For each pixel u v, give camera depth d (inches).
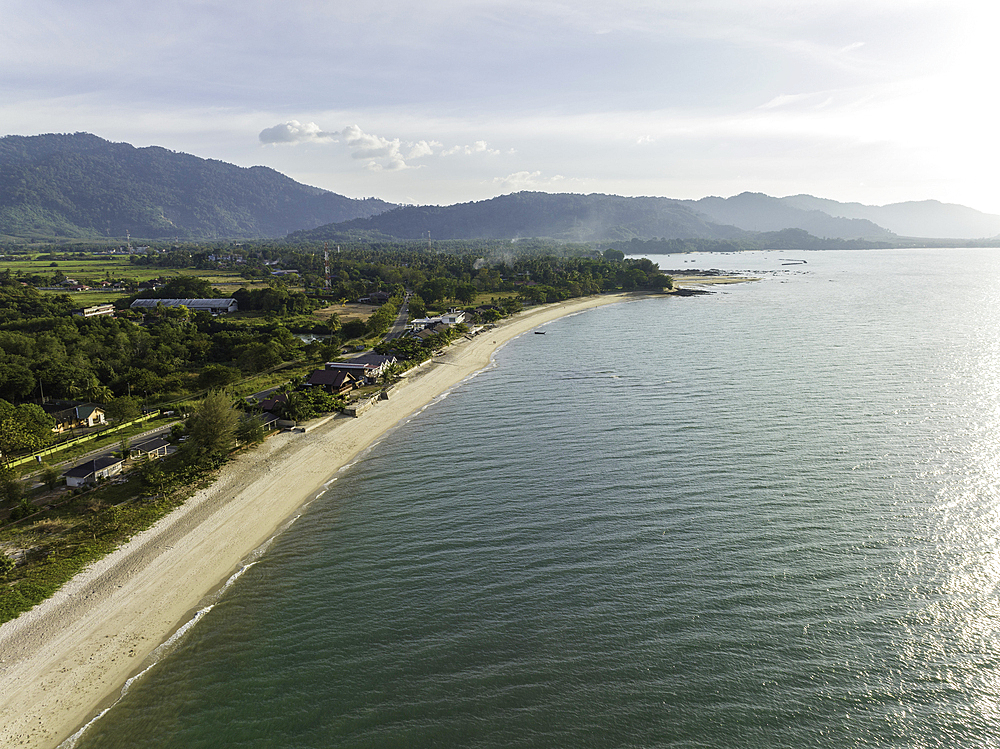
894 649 1716.3
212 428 3105.3
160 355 5187.0
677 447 3233.3
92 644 1819.6
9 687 1641.2
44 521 2447.1
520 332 7760.8
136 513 2554.1
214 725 1536.7
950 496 2583.7
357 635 1851.6
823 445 3189.0
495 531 2428.6
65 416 3553.2
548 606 1939.0
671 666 1669.5
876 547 2208.4
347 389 4626.0
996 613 1852.9
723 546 2240.4
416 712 1550.2
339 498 2834.6
